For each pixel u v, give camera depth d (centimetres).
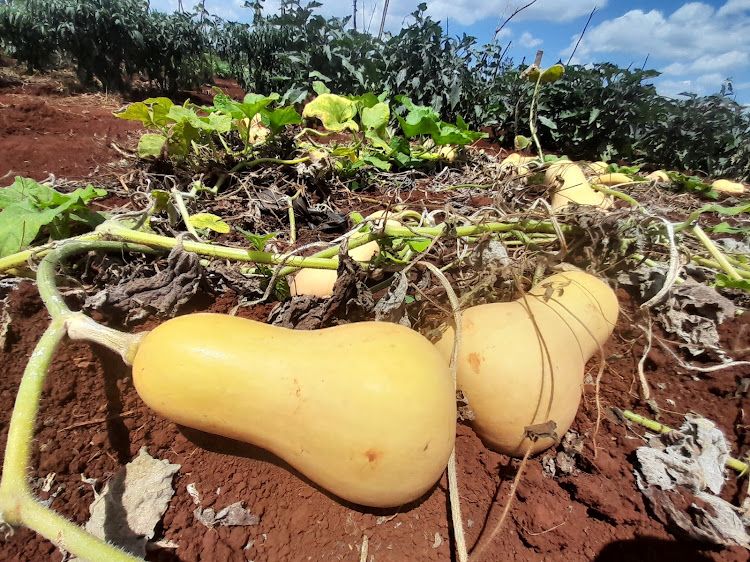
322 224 70
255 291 45
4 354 36
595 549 31
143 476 32
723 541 31
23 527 29
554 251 52
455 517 30
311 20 223
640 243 49
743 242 73
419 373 29
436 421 28
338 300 41
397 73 202
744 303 53
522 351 34
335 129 100
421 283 46
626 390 43
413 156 107
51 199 48
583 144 207
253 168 82
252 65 274
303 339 31
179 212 56
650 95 202
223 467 34
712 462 35
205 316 31
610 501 33
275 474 34
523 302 38
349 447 27
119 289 40
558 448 37
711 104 196
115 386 36
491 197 84
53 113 128
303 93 166
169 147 73
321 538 31
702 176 199
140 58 244
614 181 100
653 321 50
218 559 30
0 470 30
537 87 80
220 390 28
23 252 40
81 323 30
